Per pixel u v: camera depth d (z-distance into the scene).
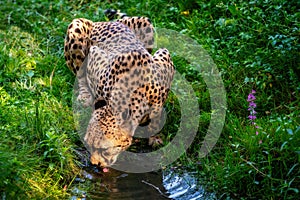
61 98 7.80
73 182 6.52
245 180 6.40
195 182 6.59
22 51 8.62
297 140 6.45
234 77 8.02
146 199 6.33
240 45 8.47
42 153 6.62
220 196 6.32
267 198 6.18
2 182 5.86
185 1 9.67
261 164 6.50
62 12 9.72
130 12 9.62
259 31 8.49
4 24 9.52
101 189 6.45
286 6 8.98
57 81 8.08
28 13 9.64
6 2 9.91
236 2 9.31
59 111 7.49
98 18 9.39
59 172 6.48
